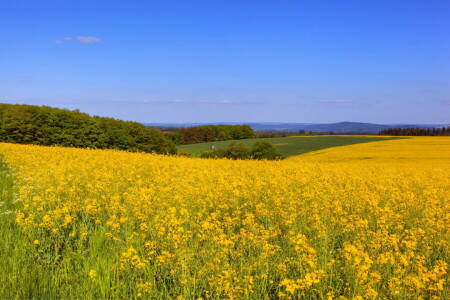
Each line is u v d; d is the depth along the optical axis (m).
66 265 7.14
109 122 81.31
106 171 17.44
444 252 7.58
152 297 6.16
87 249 7.84
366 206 11.19
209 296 5.97
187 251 6.99
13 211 10.24
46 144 74.56
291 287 5.39
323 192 13.20
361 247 7.09
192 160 28.92
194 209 10.64
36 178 14.00
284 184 14.22
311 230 8.77
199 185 13.75
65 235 8.93
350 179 18.06
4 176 17.27
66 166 17.89
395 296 5.63
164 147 81.00
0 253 7.44
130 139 79.44
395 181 18.56
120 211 9.90
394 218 9.71
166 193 11.54
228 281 5.96
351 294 5.76
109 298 6.00
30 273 6.55
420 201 12.55
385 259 6.32
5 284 6.06
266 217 9.94
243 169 21.44
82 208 10.26
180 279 6.21
